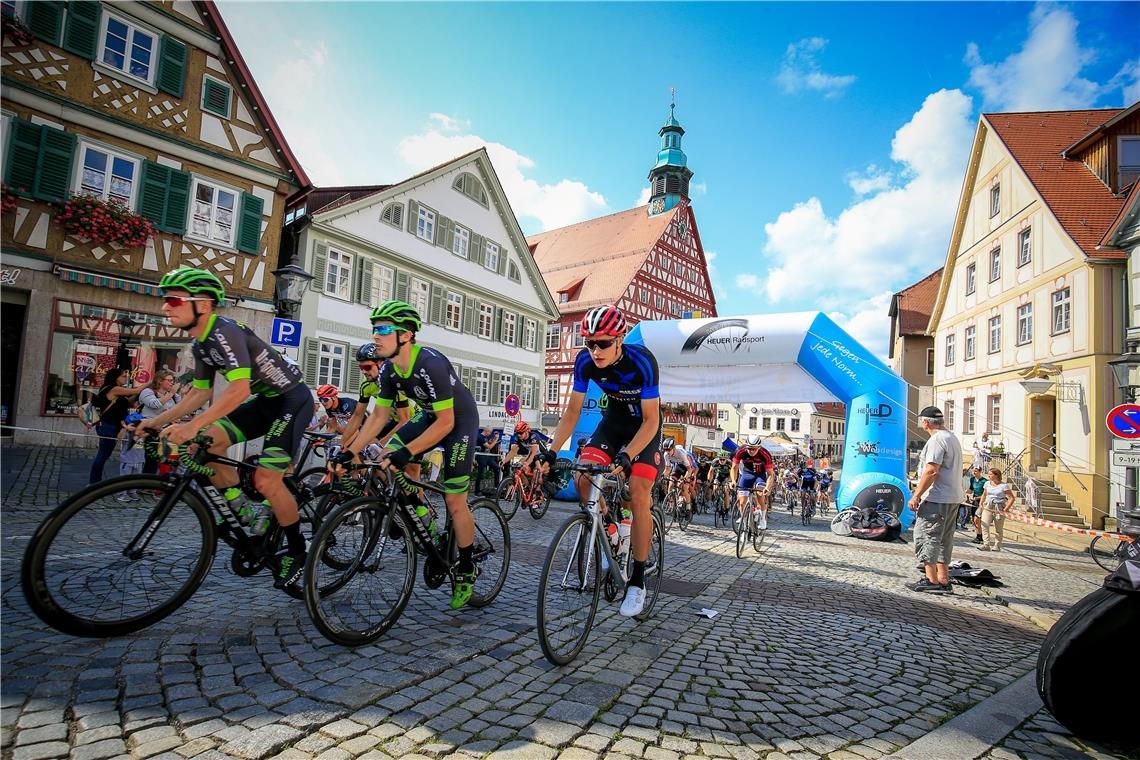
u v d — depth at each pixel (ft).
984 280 70.90
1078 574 26.63
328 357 60.08
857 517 35.14
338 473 11.49
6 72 36.42
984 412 69.87
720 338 40.93
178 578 9.96
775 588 18.48
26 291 37.19
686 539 29.09
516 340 91.35
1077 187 58.59
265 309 48.11
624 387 11.82
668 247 130.93
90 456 29.89
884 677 10.82
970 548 35.19
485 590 13.39
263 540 10.94
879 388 37.14
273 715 7.43
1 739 6.46
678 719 8.34
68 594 8.79
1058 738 8.71
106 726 6.89
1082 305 52.26
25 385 36.58
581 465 11.66
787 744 7.90
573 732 7.68
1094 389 50.31
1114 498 47.11
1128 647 8.34
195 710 7.39
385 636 10.64
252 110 47.39
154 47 42.52
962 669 11.66
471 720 7.78
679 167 146.41
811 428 167.22
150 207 41.88
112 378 23.22
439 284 75.00
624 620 13.09
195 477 10.10
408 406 16.19
